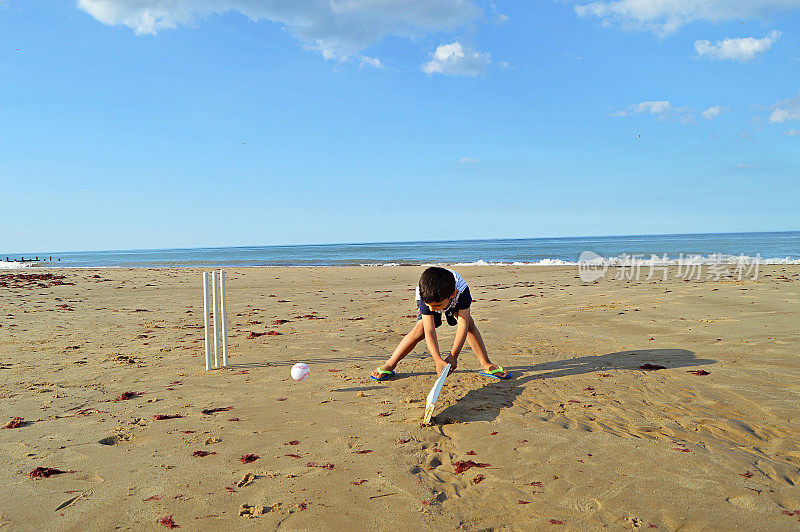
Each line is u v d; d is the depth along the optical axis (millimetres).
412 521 2635
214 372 6125
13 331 9328
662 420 4230
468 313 5266
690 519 2613
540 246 79750
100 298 15172
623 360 6449
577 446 3635
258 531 2553
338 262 46438
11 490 3025
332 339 8320
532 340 7941
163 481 3145
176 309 12719
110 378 5859
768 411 4402
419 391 5195
